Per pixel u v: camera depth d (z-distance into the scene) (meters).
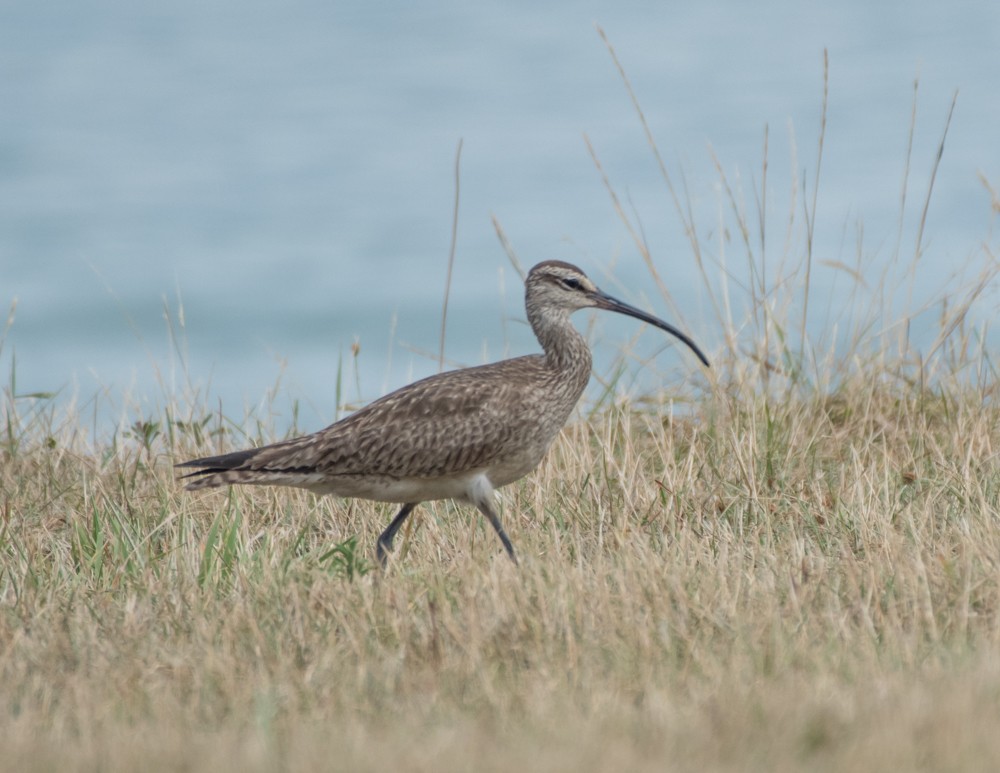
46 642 9.21
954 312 14.79
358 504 12.38
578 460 12.88
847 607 9.27
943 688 7.50
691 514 11.66
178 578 10.48
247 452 11.09
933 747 6.80
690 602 9.22
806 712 7.25
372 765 6.79
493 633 8.90
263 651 8.88
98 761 7.06
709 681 8.03
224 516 11.74
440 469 11.23
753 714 7.34
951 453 12.84
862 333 15.20
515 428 11.42
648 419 14.62
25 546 11.41
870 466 12.52
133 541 11.34
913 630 8.61
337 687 8.27
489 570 10.14
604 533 11.40
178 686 8.44
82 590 10.42
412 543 11.61
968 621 8.84
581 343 11.98
